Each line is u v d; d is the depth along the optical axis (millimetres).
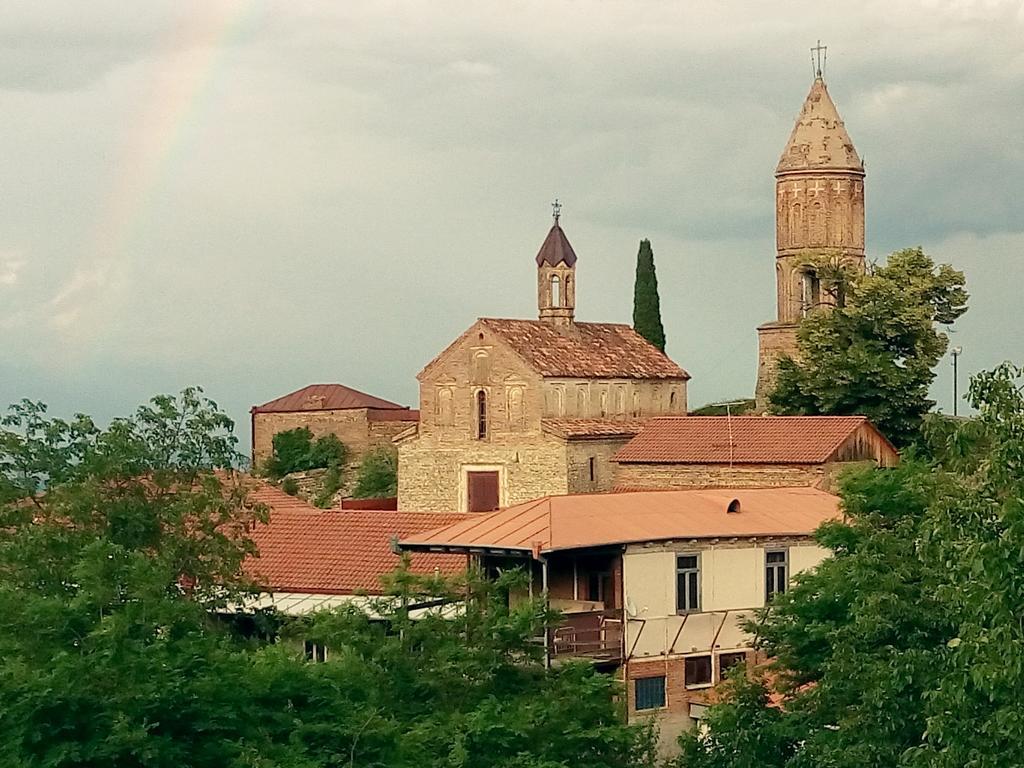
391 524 62344
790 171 119375
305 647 49156
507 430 98938
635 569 54094
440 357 101312
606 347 106188
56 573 45844
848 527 44000
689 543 55344
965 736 29422
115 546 39625
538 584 53969
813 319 104188
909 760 31562
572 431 97375
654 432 89750
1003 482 29406
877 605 39375
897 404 97875
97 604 37250
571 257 105125
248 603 56125
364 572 58938
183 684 34750
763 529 57500
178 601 42250
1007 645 27734
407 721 38938
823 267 110438
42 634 36438
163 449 54500
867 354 99250
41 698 32688
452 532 55625
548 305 104562
